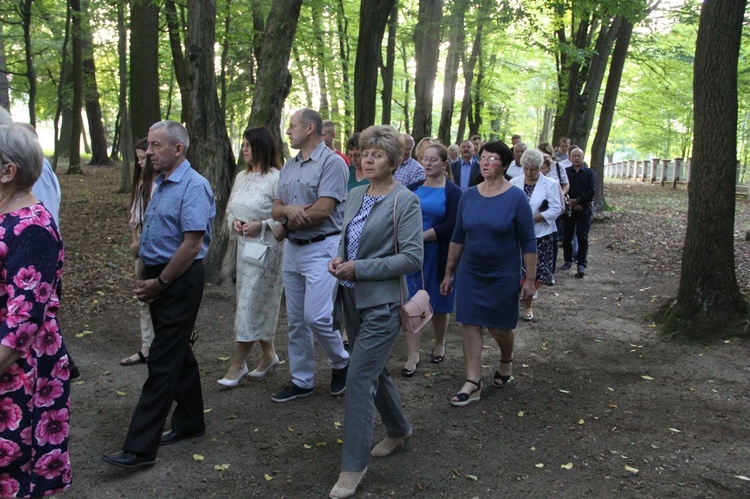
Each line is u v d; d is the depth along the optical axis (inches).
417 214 135.2
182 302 141.3
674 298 265.4
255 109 305.3
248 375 201.2
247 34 505.7
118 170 971.3
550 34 626.2
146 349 213.0
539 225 271.6
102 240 440.8
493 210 182.7
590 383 201.0
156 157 141.3
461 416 175.6
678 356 223.9
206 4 313.9
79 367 208.1
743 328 231.6
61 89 601.6
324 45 744.3
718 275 240.8
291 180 176.6
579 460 149.8
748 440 159.6
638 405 182.5
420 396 190.2
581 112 665.6
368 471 144.0
